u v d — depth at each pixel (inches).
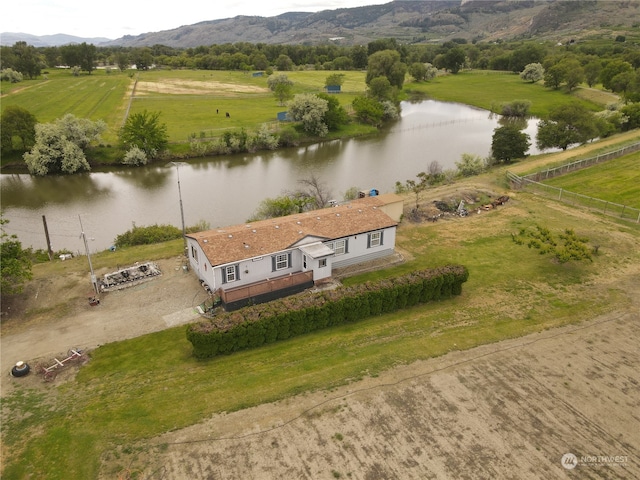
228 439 717.3
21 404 792.3
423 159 2933.1
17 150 2984.7
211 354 924.6
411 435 727.7
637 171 2174.0
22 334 1002.1
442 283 1133.1
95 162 2942.9
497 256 1386.6
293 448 702.5
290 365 900.6
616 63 4466.0
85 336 996.6
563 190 1911.9
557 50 7672.2
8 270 1037.8
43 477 650.8
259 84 6136.8
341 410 777.6
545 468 673.0
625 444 716.7
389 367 887.7
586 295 1160.2
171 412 772.6
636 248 1416.1
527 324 1037.8
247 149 3265.3
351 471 664.4
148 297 1152.2
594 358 916.6
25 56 6338.6
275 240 1192.8
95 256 1406.3
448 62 7258.9
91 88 5477.4
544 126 2728.8
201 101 4729.3
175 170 2854.3
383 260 1364.4
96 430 733.3
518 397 810.2
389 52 5123.0
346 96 5014.8
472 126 3927.2
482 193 1914.4
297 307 1002.1
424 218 1673.2
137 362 912.3
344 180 2522.1
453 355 925.8
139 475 656.4
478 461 683.4
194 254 1230.3
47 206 2229.3
